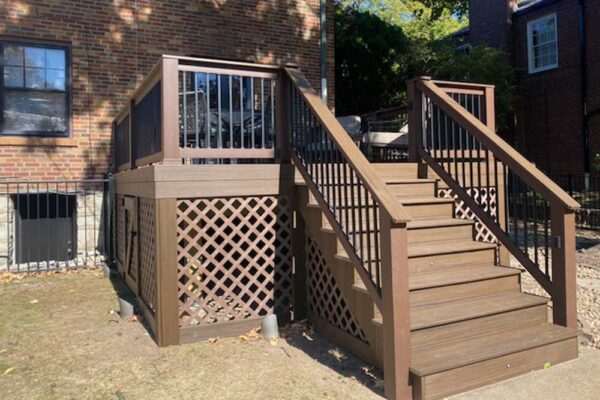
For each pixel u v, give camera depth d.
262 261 4.52
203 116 5.21
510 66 14.38
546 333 3.54
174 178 3.91
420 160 5.38
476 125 4.51
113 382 3.24
